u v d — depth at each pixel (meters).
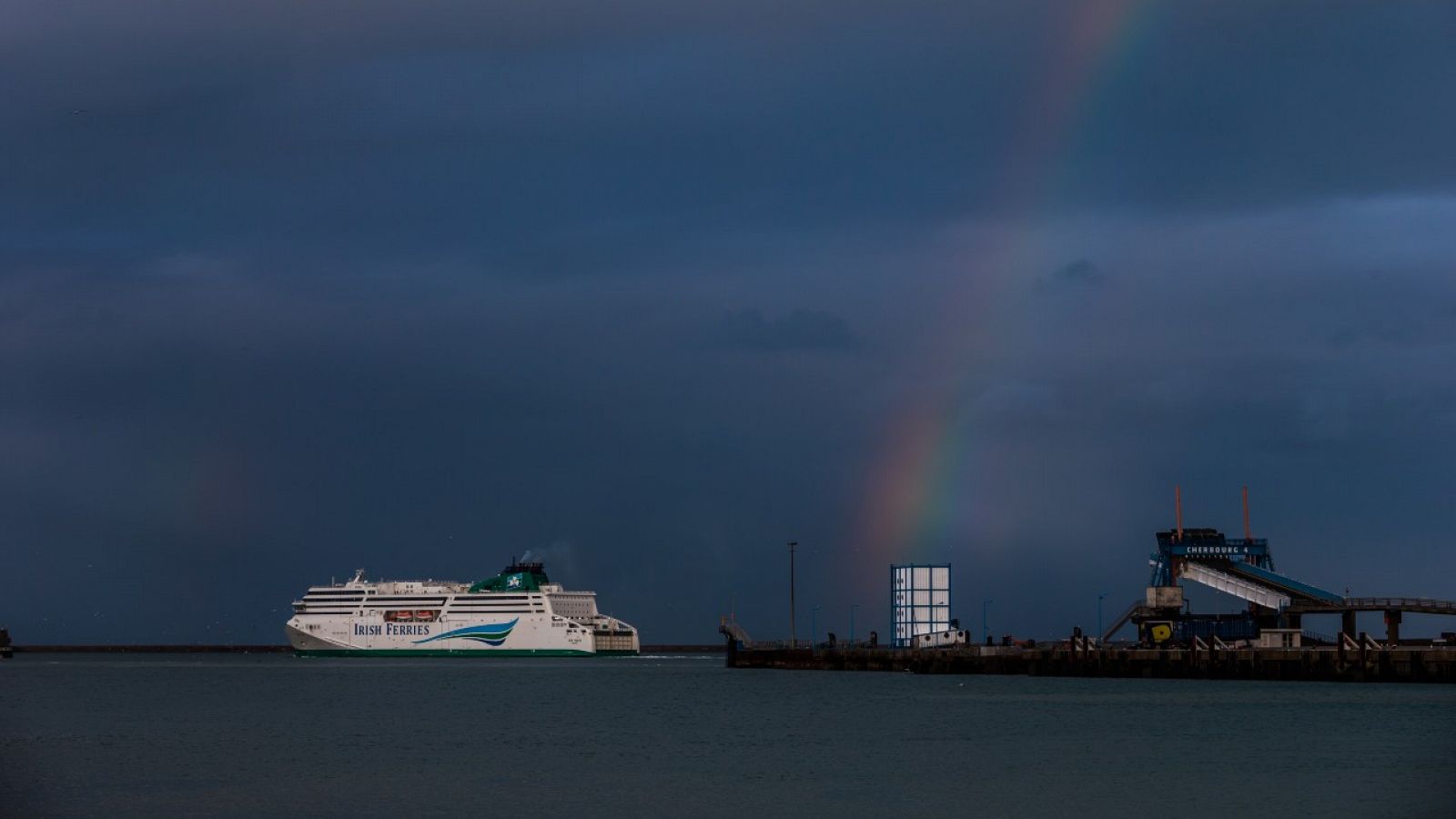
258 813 102.62
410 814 102.00
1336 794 107.19
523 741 148.25
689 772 121.75
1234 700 187.62
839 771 121.25
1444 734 143.00
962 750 135.12
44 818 100.94
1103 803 104.38
